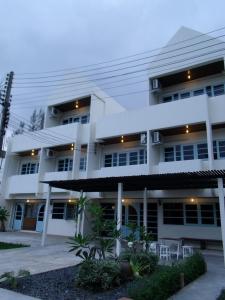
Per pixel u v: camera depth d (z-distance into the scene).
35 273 7.83
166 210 16.22
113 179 12.17
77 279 6.55
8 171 23.78
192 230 15.09
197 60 16.23
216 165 13.93
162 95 18.66
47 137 21.41
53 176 20.09
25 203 23.25
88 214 14.72
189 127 15.61
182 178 11.27
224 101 14.55
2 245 13.48
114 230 7.66
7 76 14.88
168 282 6.22
